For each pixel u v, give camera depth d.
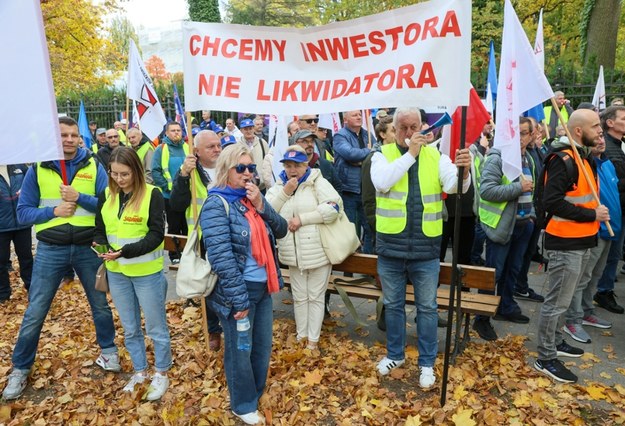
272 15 28.42
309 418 3.44
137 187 3.54
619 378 3.87
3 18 3.15
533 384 3.76
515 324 4.94
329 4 22.47
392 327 3.91
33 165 3.81
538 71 3.74
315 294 4.39
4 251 5.90
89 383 3.96
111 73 25.81
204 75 3.98
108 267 3.66
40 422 3.44
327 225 4.33
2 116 3.19
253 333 3.28
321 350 4.46
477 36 19.14
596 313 5.19
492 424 3.26
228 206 2.99
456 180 3.45
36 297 3.82
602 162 4.52
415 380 3.91
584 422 3.30
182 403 3.56
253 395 3.26
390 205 3.68
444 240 5.41
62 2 20.44
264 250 3.09
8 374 4.15
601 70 8.17
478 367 4.03
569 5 20.14
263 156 7.17
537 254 7.10
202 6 24.36
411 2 20.25
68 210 3.61
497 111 3.84
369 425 3.32
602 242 4.37
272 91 3.85
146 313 3.66
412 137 3.47
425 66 3.31
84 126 10.98
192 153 4.17
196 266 3.06
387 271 3.82
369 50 3.54
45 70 3.27
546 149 6.82
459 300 4.03
